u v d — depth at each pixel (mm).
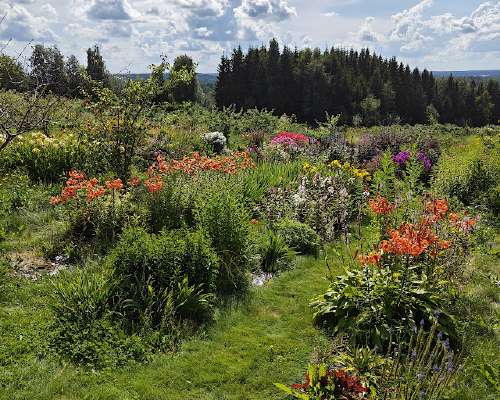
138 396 4277
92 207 7387
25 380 4246
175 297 5582
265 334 5492
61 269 6328
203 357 4973
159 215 7758
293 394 4074
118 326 5121
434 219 6410
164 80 10375
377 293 5430
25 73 10273
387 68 82250
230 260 6676
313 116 62406
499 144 14047
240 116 24578
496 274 6992
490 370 4613
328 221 9070
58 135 11086
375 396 4086
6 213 7766
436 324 4715
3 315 5188
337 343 5207
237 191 8938
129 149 10188
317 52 76562
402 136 18609
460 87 86562
